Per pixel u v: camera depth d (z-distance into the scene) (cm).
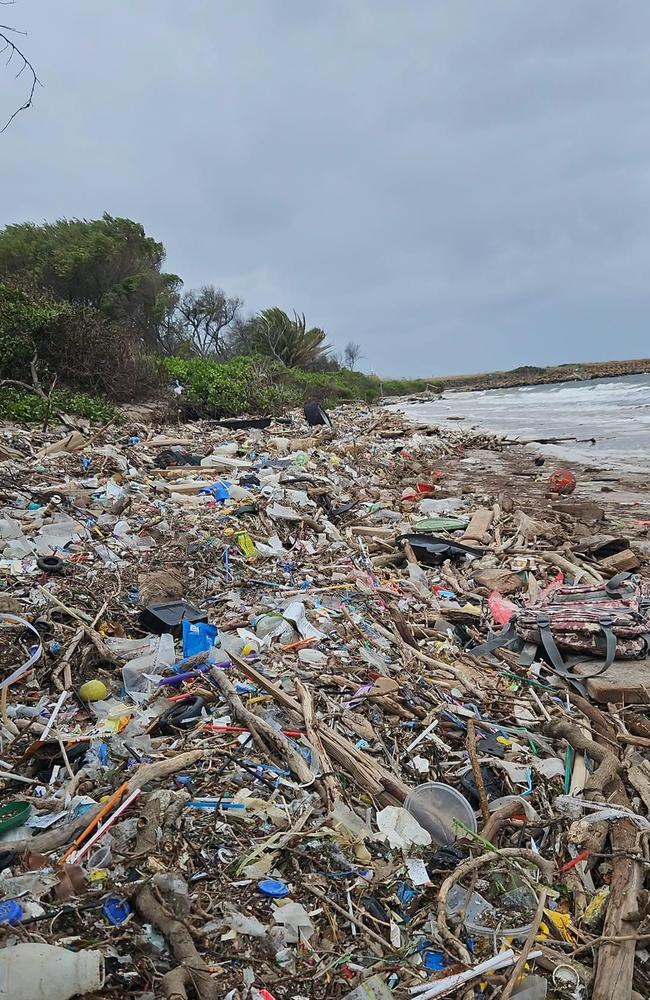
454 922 317
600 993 283
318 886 324
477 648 619
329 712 467
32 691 453
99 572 666
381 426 2667
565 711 514
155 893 292
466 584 812
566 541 992
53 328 1880
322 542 908
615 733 482
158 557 738
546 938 312
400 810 379
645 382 6119
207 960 275
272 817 355
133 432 1675
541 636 598
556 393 5853
